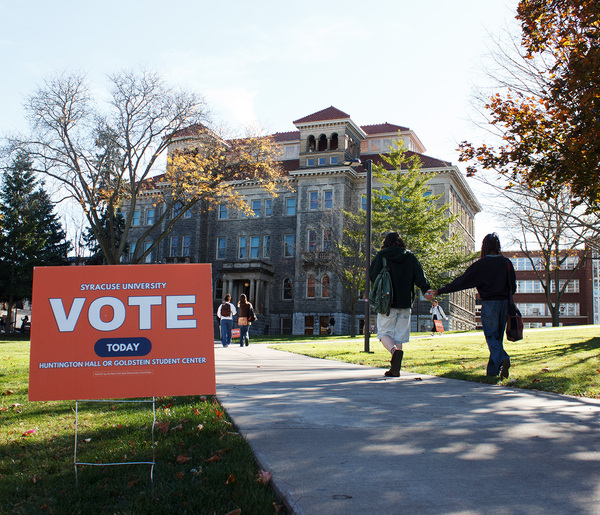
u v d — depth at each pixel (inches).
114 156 1392.7
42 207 2110.0
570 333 794.8
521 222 722.8
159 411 214.2
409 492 117.2
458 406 211.5
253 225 2119.8
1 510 118.2
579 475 128.3
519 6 467.2
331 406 210.7
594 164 423.8
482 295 300.0
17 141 1341.0
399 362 304.5
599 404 217.3
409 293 300.5
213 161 1483.8
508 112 474.6
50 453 158.4
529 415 194.1
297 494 116.0
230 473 131.7
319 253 1850.4
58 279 140.7
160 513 113.7
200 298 144.2
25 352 655.8
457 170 1855.3
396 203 1300.4
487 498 113.9
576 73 419.5
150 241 2267.5
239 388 262.4
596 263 2736.2
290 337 1318.9
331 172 1935.3
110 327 140.2
